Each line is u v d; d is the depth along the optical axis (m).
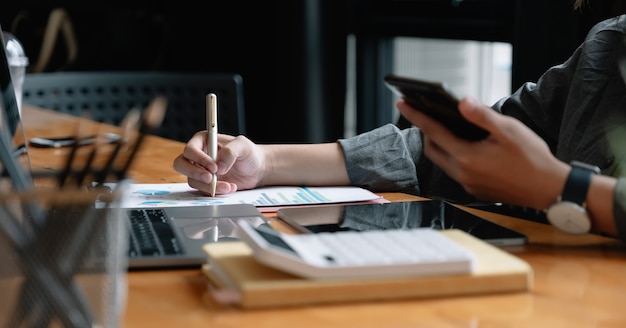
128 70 4.18
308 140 3.99
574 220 1.20
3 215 0.82
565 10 2.60
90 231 0.84
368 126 4.07
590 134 1.47
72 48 4.01
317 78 3.94
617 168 1.42
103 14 4.07
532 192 1.21
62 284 0.84
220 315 0.95
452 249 1.03
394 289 0.99
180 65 4.74
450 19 3.58
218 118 2.69
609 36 1.51
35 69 3.99
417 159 1.68
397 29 3.82
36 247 0.83
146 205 1.46
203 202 1.48
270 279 0.98
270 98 4.18
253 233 1.02
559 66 1.64
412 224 1.31
